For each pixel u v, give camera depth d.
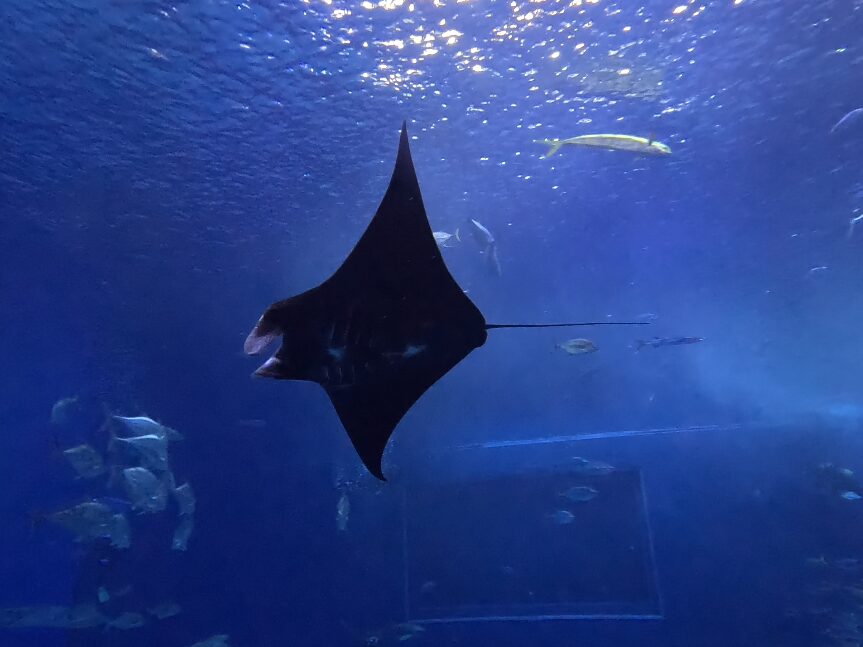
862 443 8.59
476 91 6.27
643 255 10.42
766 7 5.43
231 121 6.37
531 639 8.77
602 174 8.05
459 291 2.03
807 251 10.22
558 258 10.41
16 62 5.42
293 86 6.00
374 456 2.19
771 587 8.16
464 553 9.86
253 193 7.60
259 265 9.26
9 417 12.40
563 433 12.47
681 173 7.97
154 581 10.16
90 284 9.36
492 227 9.09
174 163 6.89
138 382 11.26
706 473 8.84
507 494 9.87
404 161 2.00
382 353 2.01
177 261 8.95
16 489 13.21
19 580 14.30
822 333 13.66
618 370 12.71
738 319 12.63
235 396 11.21
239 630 10.22
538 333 12.22
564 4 5.42
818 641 7.62
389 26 5.52
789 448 8.70
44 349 11.10
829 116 6.74
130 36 5.29
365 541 10.23
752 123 6.84
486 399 12.26
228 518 10.94
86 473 6.89
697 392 13.08
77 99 5.88
